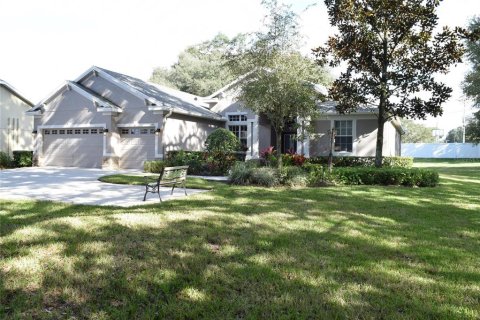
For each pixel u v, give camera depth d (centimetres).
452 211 795
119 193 1016
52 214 671
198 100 2434
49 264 404
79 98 2028
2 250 448
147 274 385
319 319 301
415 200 944
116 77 2039
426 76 1334
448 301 336
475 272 414
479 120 3188
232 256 450
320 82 1469
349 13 1334
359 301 331
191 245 487
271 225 616
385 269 417
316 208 784
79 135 2052
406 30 1324
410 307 322
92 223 588
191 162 1698
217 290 351
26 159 2178
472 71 2998
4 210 705
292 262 432
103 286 356
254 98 1356
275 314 304
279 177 1241
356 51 1364
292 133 2169
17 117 2561
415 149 4566
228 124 2278
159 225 591
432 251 491
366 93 1399
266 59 1339
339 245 508
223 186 1196
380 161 1448
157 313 305
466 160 4056
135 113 1944
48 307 316
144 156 1934
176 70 4581
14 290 342
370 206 830
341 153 1941
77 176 1506
